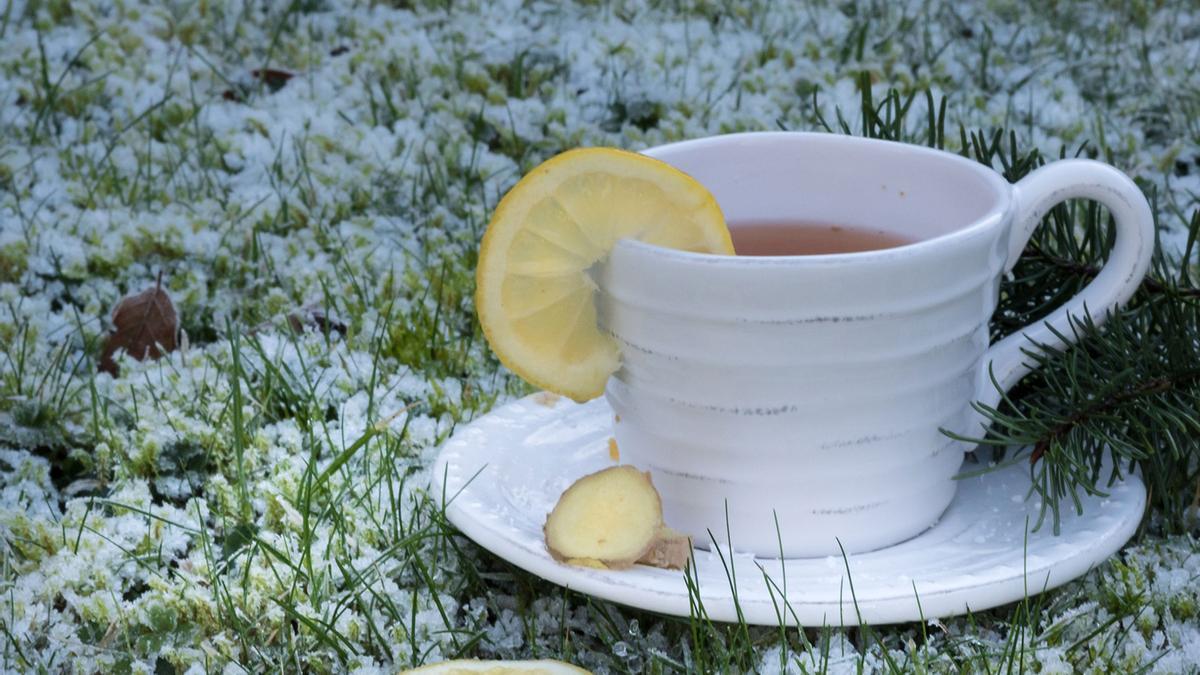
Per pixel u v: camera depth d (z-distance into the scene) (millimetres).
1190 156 960
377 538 677
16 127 978
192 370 771
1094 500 651
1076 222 861
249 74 1088
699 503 635
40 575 661
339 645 637
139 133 972
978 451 684
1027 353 661
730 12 1216
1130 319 684
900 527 638
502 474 668
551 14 1217
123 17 1155
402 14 1204
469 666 599
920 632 636
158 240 854
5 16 1118
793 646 629
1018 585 609
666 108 1007
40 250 848
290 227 889
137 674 625
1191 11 1256
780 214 683
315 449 709
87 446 741
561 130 958
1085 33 1192
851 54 1127
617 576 614
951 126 979
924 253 606
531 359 633
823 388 614
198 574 658
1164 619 641
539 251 626
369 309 818
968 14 1252
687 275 608
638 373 631
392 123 1007
